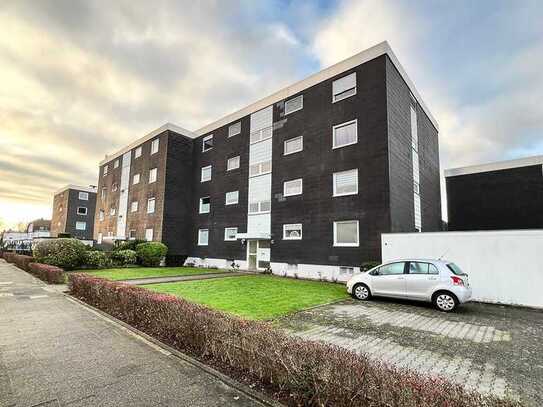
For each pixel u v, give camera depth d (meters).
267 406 3.01
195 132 26.25
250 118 20.94
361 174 14.30
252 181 20.02
